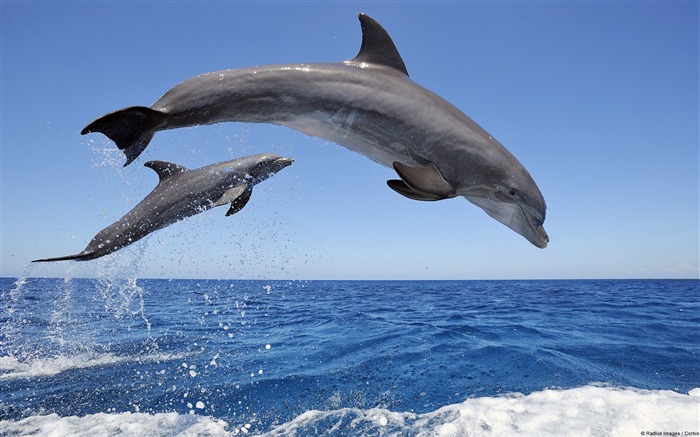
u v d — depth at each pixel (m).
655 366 7.73
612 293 34.84
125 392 6.54
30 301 21.73
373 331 11.62
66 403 6.11
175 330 11.80
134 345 9.79
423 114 3.11
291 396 6.27
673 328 12.28
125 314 15.77
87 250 4.15
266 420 5.45
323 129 3.17
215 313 16.19
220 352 9.06
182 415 5.64
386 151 3.20
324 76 3.07
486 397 6.05
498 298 27.52
